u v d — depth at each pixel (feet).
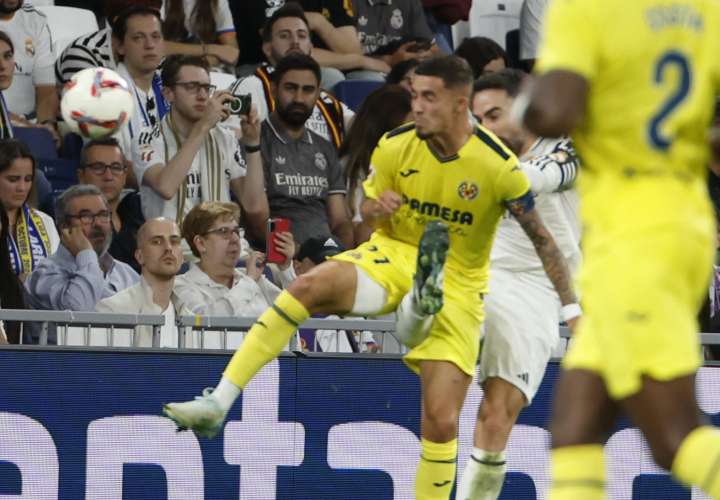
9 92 115.75
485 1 146.41
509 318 74.33
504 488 81.51
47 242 94.99
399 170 69.41
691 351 43.73
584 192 45.93
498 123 78.02
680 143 45.11
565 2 45.06
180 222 103.09
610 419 45.16
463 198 68.80
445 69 67.41
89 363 77.92
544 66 44.24
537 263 75.92
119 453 78.07
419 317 67.36
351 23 130.11
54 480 77.61
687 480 43.42
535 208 71.97
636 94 44.88
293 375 79.61
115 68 111.45
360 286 68.74
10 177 92.32
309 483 79.66
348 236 107.96
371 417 80.07
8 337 82.79
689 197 44.91
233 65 124.77
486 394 74.74
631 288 43.68
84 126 86.99
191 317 79.51
